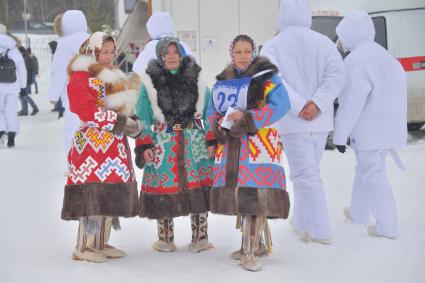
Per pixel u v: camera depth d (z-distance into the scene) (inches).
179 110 216.7
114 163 206.5
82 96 202.7
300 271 200.1
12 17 2362.2
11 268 203.6
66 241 239.8
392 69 243.8
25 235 248.7
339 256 216.7
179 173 216.1
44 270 201.0
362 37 247.6
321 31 497.7
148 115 218.7
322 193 235.1
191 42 513.3
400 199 306.5
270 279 191.9
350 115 239.9
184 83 218.1
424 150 446.9
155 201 216.4
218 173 207.9
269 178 202.5
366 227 257.0
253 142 203.5
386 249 224.4
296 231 244.8
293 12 241.3
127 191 207.5
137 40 734.5
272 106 200.1
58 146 544.7
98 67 207.0
